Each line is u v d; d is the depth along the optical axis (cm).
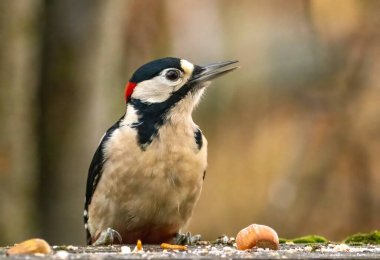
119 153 940
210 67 1005
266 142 1969
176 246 854
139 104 975
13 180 1541
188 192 956
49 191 1576
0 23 1520
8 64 1530
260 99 2020
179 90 981
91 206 980
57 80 1566
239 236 841
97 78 1577
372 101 1902
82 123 1570
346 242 990
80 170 1574
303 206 1870
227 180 1942
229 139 1998
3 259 715
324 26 1917
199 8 2056
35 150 1575
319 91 1953
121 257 732
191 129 964
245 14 2102
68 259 717
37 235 1571
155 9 1908
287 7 2072
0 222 1530
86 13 1552
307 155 1912
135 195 943
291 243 941
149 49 1912
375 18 1883
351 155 1883
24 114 1555
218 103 2036
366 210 1847
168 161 939
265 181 1920
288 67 2002
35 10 1550
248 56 2066
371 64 1903
